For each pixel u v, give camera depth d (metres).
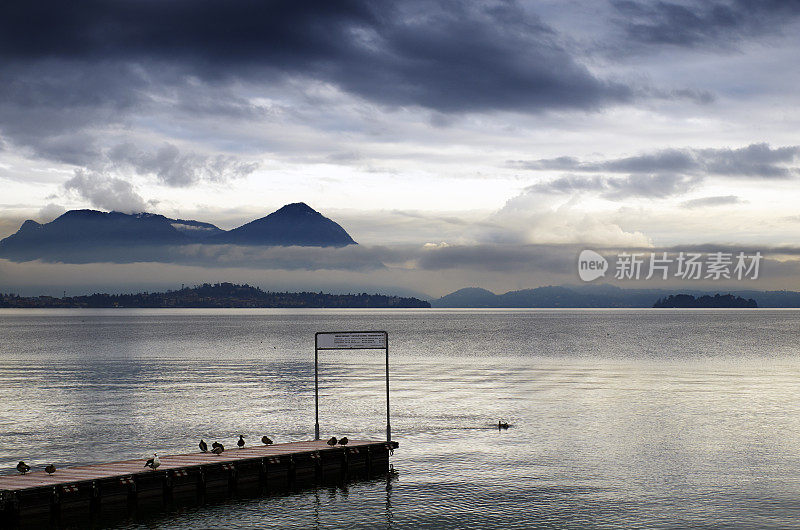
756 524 35.44
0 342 192.25
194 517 37.25
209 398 80.00
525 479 44.06
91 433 58.75
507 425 61.19
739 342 186.50
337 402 76.38
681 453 50.53
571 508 38.25
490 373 107.12
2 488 34.66
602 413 68.00
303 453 43.97
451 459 49.34
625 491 41.25
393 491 41.81
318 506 39.16
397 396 81.00
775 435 56.78
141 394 83.38
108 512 37.03
